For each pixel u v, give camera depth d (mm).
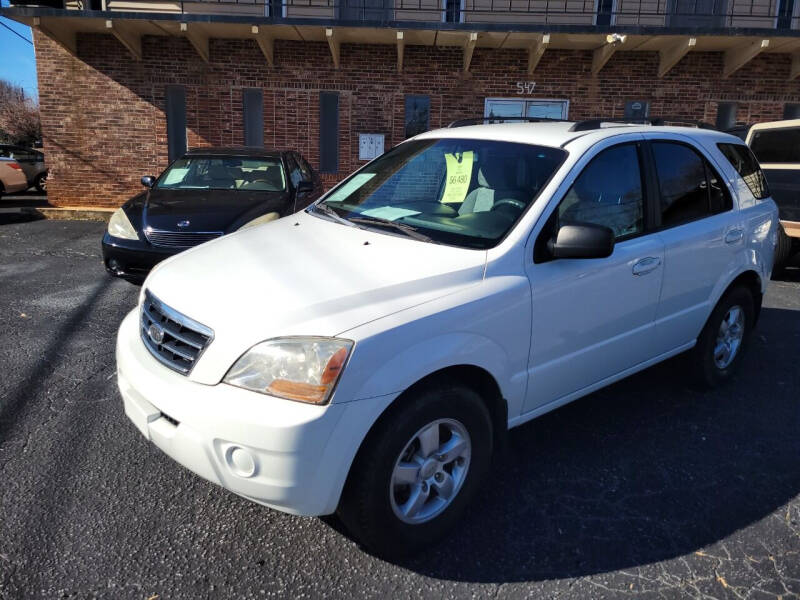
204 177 7172
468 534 2730
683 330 3738
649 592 2412
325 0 12023
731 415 3875
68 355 4602
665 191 3539
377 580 2451
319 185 8867
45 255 8141
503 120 4207
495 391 2768
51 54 11742
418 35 11070
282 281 2555
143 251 5641
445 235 2920
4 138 39375
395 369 2287
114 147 12117
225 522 2773
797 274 7844
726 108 12266
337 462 2221
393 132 12148
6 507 2814
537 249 2830
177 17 10438
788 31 10586
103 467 3164
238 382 2248
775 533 2762
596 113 12219
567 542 2693
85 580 2408
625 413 3879
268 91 11945
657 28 10562
